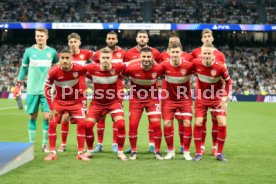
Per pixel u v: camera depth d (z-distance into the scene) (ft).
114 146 39.60
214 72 34.42
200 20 169.07
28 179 26.73
